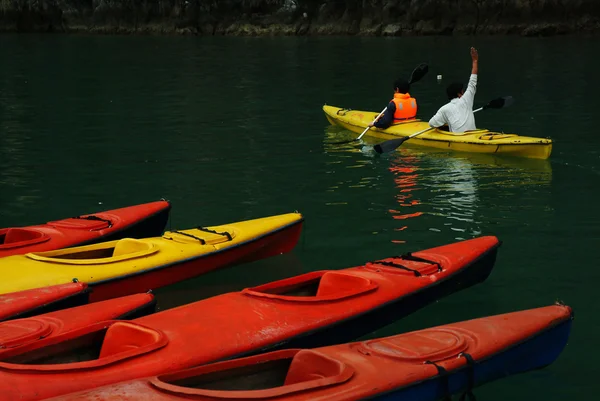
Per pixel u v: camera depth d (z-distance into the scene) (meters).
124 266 5.55
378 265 5.36
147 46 26.41
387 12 28.83
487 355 4.05
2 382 3.58
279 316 4.52
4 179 9.12
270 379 3.84
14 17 32.53
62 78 18.61
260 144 10.89
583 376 4.45
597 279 5.86
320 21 29.81
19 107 14.41
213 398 3.30
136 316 4.79
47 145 11.02
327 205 7.86
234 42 27.45
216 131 11.92
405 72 18.42
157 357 3.96
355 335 4.77
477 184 8.46
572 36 26.75
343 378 3.55
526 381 4.39
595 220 7.20
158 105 14.47
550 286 5.74
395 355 3.86
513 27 27.97
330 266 6.27
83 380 3.69
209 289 5.98
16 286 5.15
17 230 6.31
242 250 6.18
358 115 11.79
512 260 6.25
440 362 3.88
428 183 8.55
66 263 5.51
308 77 18.03
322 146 10.65
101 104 14.68
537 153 9.39
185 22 30.88
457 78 17.31
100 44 27.25
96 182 8.95
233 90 16.23
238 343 4.23
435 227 7.09
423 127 10.54
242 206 7.92
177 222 7.44
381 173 9.04
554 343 4.47
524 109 13.26
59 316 4.51
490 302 5.47
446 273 5.32
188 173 9.30
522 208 7.59
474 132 9.98
